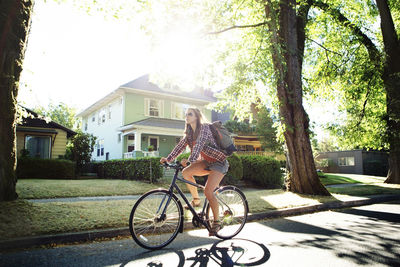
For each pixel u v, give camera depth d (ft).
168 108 77.71
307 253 10.57
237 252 10.71
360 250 10.95
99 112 90.68
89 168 65.82
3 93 15.11
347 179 59.26
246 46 36.17
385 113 48.93
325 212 21.22
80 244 11.69
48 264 9.18
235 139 94.73
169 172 49.52
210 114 87.15
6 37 15.19
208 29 28.09
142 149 71.61
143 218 10.95
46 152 59.16
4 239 10.73
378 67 46.68
